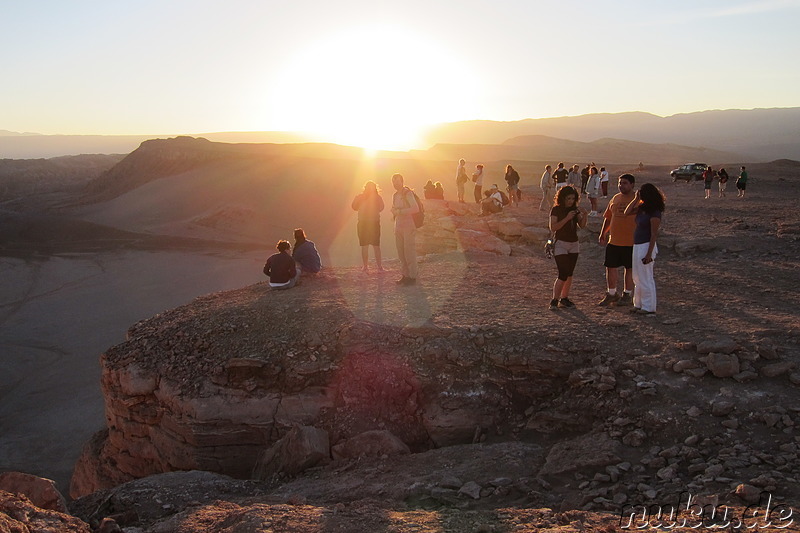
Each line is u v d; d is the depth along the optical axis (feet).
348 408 25.86
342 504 17.04
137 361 29.71
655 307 29.22
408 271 36.99
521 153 569.23
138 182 304.30
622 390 22.27
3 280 149.38
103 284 139.44
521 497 17.26
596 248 49.16
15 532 12.55
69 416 68.74
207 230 195.11
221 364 27.78
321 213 207.92
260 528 14.64
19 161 499.92
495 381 25.26
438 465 20.53
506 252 48.88
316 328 29.01
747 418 19.60
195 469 26.45
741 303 30.66
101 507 20.30
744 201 86.43
